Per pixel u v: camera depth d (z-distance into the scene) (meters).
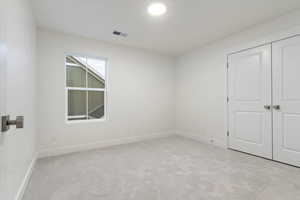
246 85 2.90
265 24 2.63
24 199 1.56
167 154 2.90
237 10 2.28
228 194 1.64
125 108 3.73
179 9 2.26
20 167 1.60
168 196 1.61
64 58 3.01
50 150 2.83
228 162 2.51
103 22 2.63
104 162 2.52
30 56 2.15
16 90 1.48
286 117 2.39
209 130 3.62
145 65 4.04
